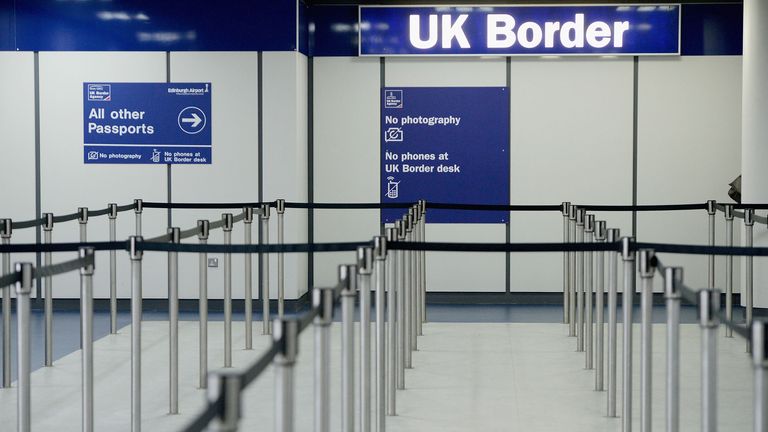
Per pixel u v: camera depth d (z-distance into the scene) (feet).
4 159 36.42
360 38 37.73
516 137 37.96
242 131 36.22
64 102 36.32
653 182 37.73
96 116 36.32
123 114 36.32
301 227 37.04
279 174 36.17
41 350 27.84
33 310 36.35
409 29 37.70
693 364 24.57
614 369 19.69
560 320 33.73
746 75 32.48
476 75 37.93
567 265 30.53
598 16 37.37
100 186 36.47
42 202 36.50
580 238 26.03
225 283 24.38
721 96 37.47
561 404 20.67
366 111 38.17
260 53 36.04
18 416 15.03
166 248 17.95
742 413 19.75
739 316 35.78
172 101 36.24
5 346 22.50
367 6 37.70
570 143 37.86
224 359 24.63
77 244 18.34
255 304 36.86
